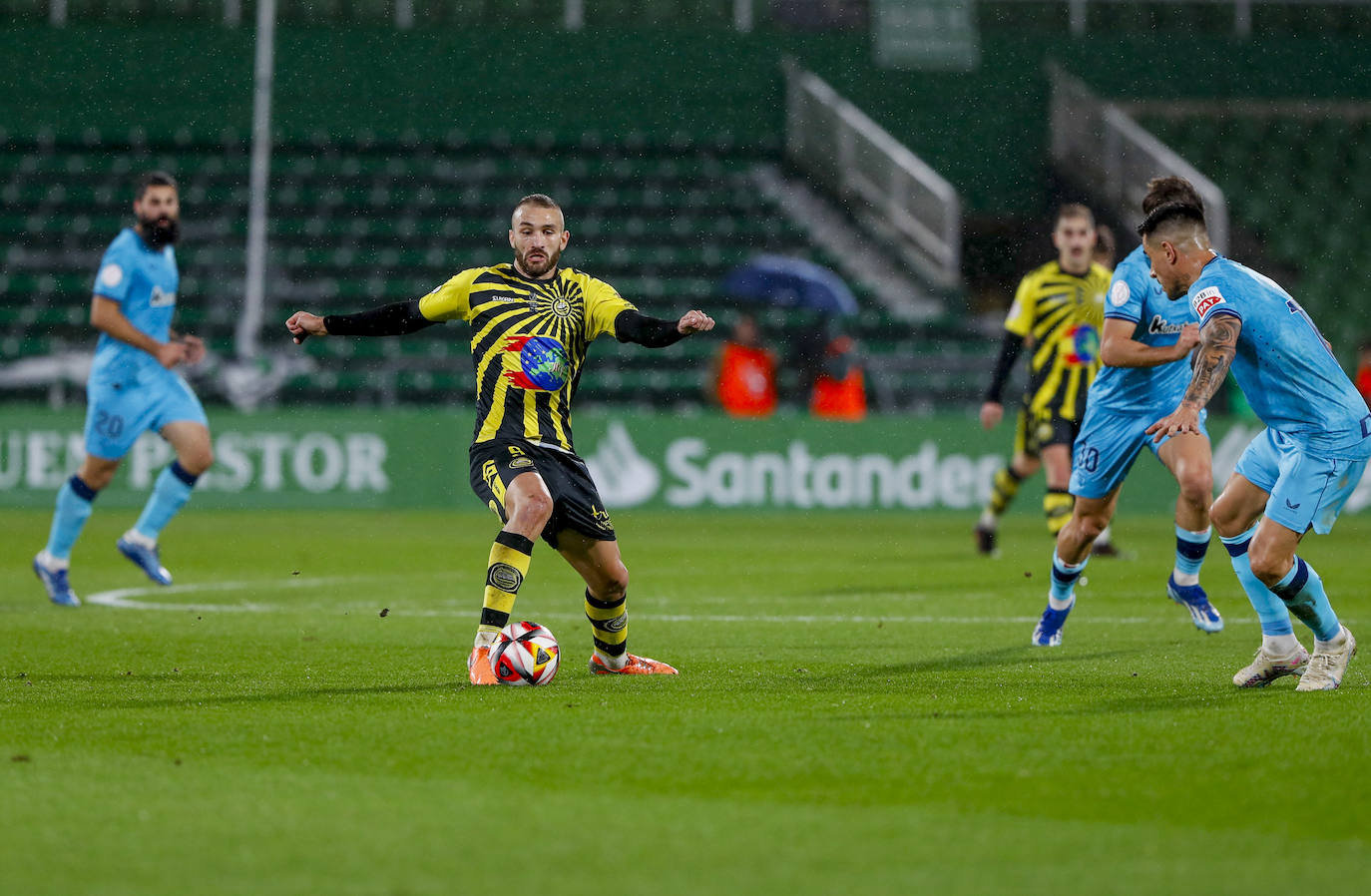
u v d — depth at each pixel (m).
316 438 66.44
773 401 70.81
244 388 71.81
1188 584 26.50
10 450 64.56
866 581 38.31
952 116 97.44
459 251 88.62
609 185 93.62
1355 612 31.06
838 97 96.94
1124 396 24.72
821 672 21.33
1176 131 98.62
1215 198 83.81
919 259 87.81
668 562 44.44
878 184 90.25
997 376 39.91
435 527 58.16
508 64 96.12
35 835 11.62
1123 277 23.97
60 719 16.88
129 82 94.00
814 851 11.17
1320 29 100.81
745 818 12.15
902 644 25.28
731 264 88.75
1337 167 98.25
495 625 20.19
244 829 11.80
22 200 88.94
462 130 95.69
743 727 16.25
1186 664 22.52
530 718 16.88
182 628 27.52
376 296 85.06
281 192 91.12
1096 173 93.12
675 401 80.31
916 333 83.50
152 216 32.78
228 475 66.00
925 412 79.69
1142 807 12.55
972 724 16.47
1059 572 24.88
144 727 16.31
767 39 97.31
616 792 13.08
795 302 74.75
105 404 32.47
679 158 95.94
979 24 99.44
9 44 93.44
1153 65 99.31
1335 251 94.81
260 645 24.84
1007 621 29.17
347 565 42.53
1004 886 10.30
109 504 65.38
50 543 31.84
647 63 96.75
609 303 20.91
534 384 20.77
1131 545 52.22
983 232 96.31
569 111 96.25
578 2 97.25
